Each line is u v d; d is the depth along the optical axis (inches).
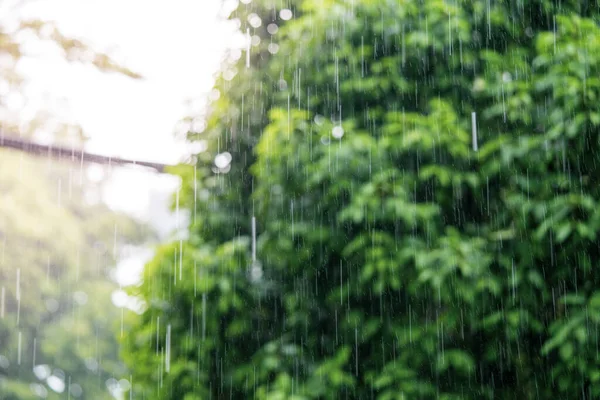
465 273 152.7
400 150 170.9
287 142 177.9
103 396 525.7
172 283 193.0
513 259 161.8
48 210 494.9
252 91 220.1
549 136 154.8
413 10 186.1
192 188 217.8
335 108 194.2
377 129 187.6
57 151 203.6
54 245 501.7
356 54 189.6
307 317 190.1
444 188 175.0
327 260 185.3
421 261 157.9
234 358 197.9
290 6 221.9
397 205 162.2
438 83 185.3
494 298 161.9
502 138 163.2
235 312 197.2
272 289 199.9
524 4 191.2
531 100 165.8
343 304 184.5
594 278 158.7
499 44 189.8
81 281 525.0
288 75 203.0
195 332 193.6
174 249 195.5
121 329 207.2
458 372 171.3
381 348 178.7
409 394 160.7
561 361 156.6
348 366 182.7
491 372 174.4
